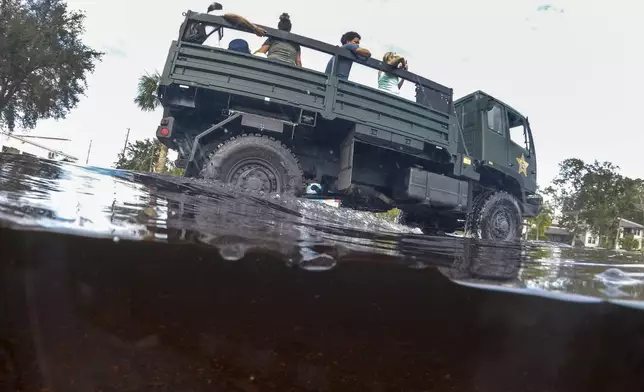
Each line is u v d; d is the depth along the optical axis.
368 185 5.74
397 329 1.07
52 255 1.03
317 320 1.06
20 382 0.71
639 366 1.02
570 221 38.56
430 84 5.54
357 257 1.66
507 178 6.82
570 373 0.97
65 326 0.84
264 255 1.43
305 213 3.51
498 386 0.90
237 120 4.65
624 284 1.50
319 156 5.24
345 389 0.81
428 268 1.57
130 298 0.96
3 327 0.81
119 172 3.43
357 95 4.80
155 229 1.45
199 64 4.36
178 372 0.79
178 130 4.87
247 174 4.46
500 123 6.70
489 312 1.20
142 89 15.38
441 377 0.91
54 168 2.95
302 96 4.59
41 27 15.73
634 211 39.69
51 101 16.55
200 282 1.10
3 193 1.64
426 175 5.47
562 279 1.54
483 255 2.19
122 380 0.75
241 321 0.99
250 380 0.81
